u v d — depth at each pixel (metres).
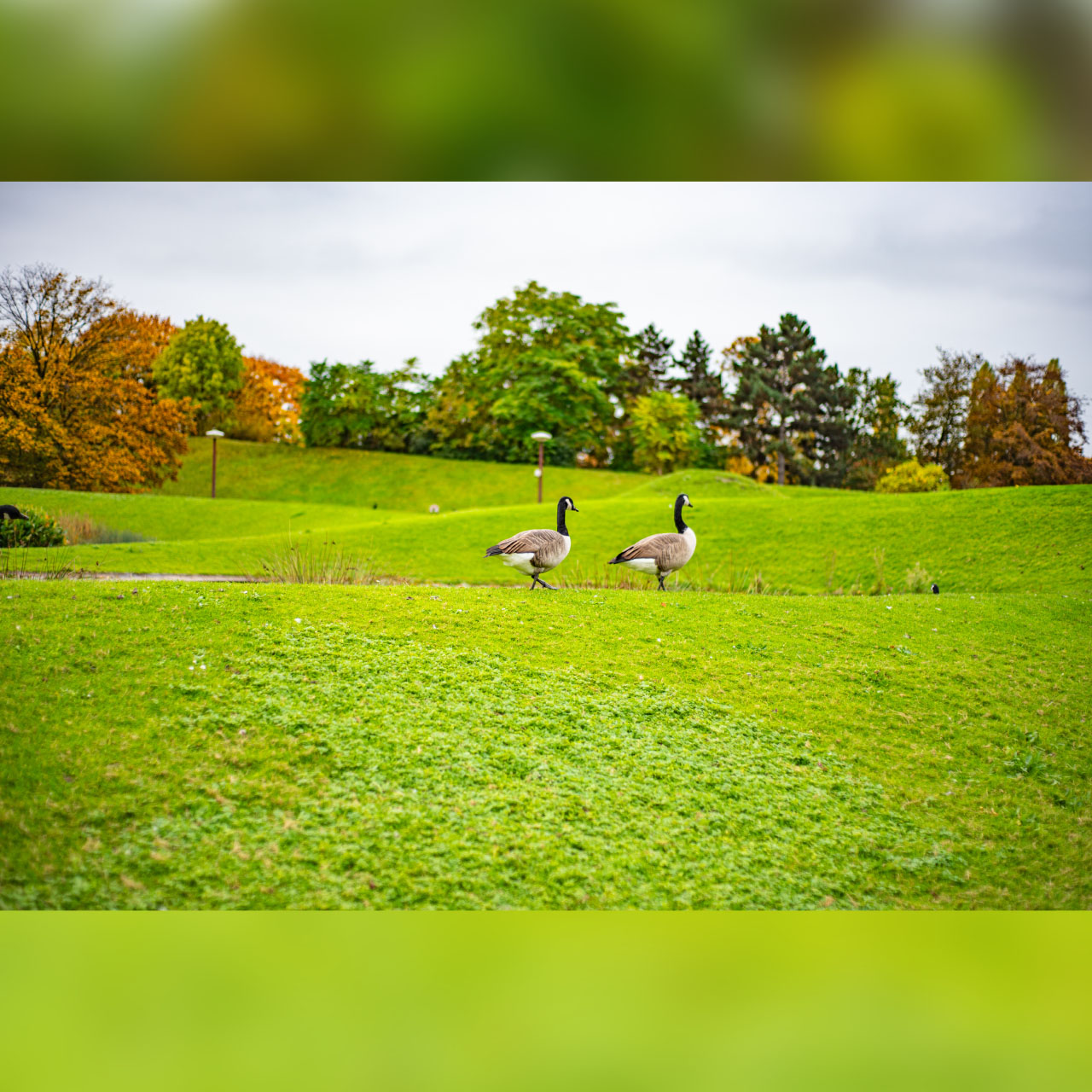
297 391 69.94
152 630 9.66
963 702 11.02
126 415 43.09
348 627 10.52
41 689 8.02
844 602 14.76
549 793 7.72
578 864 6.77
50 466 40.59
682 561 14.33
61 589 10.79
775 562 24.64
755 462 66.12
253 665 9.15
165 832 6.50
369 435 59.78
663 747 8.83
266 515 36.34
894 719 10.28
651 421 55.09
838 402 66.00
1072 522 23.92
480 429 58.44
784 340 66.75
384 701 8.82
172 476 47.06
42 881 5.79
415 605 11.76
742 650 11.75
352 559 25.48
